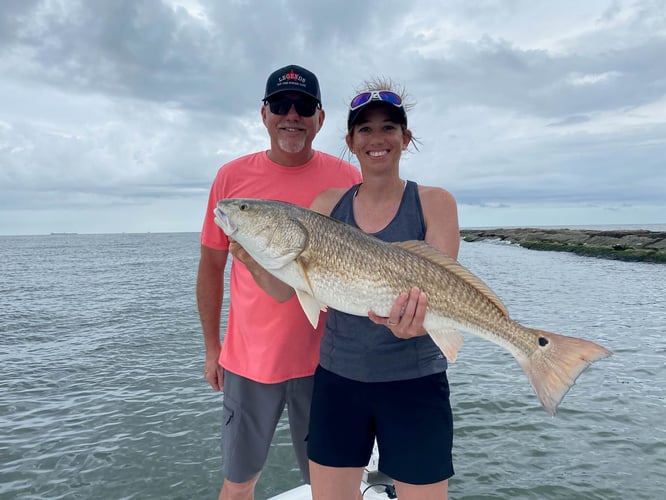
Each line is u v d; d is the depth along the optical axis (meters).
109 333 16.19
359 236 3.17
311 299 3.34
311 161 4.19
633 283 28.73
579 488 6.50
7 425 8.75
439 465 3.01
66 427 8.65
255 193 4.10
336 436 3.18
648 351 13.22
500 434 8.12
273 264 3.39
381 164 3.24
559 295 24.09
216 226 4.24
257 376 3.97
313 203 3.75
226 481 4.16
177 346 14.34
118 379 11.30
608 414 8.87
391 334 3.10
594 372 11.38
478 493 6.44
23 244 132.38
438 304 3.09
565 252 58.47
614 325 16.78
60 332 16.45
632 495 6.34
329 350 3.30
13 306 22.03
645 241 52.34
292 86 3.83
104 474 7.08
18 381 11.21
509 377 10.89
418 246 3.08
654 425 8.39
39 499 6.49
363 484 4.29
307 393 4.08
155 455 7.61
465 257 53.12
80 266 48.03
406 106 3.44
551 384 3.01
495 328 3.20
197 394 10.21
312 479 3.29
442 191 3.31
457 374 11.12
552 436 8.02
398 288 3.08
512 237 86.94
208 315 4.56
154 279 33.97
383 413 3.08
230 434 4.11
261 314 3.98
